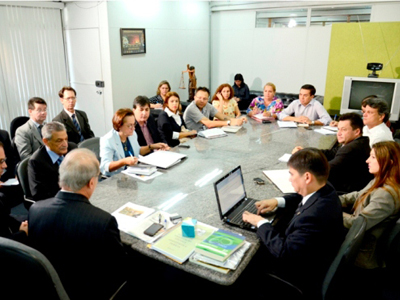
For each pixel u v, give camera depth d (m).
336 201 1.56
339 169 2.57
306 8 6.38
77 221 1.39
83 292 1.46
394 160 1.90
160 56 6.23
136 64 5.77
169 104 3.73
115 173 2.60
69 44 5.64
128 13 5.44
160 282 2.09
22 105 5.11
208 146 3.16
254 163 2.69
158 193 2.12
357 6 5.96
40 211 1.44
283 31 6.69
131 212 1.85
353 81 5.17
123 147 2.78
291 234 1.53
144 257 2.08
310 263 1.52
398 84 4.86
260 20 6.91
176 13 6.40
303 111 4.38
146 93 6.09
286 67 6.84
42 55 5.30
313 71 6.56
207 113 4.21
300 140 3.38
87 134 4.16
